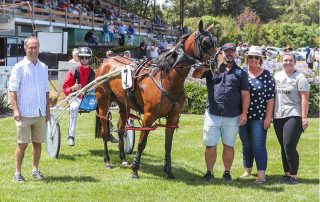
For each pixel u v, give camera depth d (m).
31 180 6.92
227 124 6.81
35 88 6.62
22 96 6.58
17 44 25.81
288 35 60.81
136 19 39.12
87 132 11.02
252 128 6.88
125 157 8.45
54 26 28.22
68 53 24.73
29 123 6.67
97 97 8.10
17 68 6.53
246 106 6.70
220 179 7.14
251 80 6.79
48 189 6.47
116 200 6.06
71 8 30.08
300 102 6.79
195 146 9.64
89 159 8.44
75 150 9.13
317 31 62.91
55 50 20.59
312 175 7.46
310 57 30.52
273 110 6.90
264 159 6.91
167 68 6.71
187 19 54.25
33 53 6.60
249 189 6.57
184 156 8.76
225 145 6.95
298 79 6.72
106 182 6.89
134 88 7.10
